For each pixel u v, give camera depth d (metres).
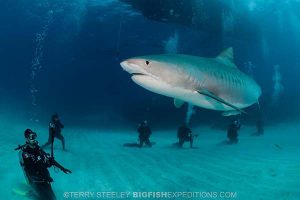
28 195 4.99
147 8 20.06
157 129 23.25
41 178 4.63
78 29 33.31
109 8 25.44
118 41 32.78
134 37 30.53
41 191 4.53
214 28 21.08
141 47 32.59
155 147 11.96
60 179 6.34
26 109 33.31
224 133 18.92
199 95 4.72
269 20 23.70
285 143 11.64
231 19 20.86
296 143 11.49
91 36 33.88
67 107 33.91
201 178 6.30
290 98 27.12
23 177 6.02
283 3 22.69
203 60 5.12
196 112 24.17
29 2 30.23
